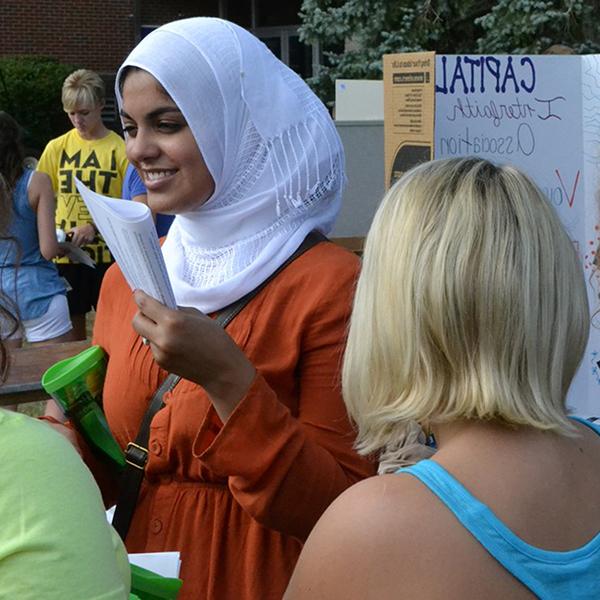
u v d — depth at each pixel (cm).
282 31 2611
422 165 174
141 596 201
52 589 141
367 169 705
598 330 394
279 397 245
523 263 158
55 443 151
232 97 249
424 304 158
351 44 1246
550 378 159
